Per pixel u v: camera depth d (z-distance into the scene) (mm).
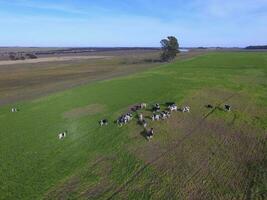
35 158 34500
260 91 64312
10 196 27109
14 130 43906
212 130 41406
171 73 91938
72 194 27094
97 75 98500
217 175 29641
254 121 44844
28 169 31953
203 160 32875
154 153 34719
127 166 31875
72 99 60344
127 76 89125
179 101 55281
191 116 47156
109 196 26625
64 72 109938
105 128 42750
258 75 85500
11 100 64812
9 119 49469
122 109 51531
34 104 58344
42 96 66438
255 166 31297
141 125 43062
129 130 41500
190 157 33594
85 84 79188
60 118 48312
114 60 163500
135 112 49031
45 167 32281
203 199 25656
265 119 45656
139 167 31578
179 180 28828
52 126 44656
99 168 31688
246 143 37156
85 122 45688
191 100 56281
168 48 146750
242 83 73250
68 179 29719
